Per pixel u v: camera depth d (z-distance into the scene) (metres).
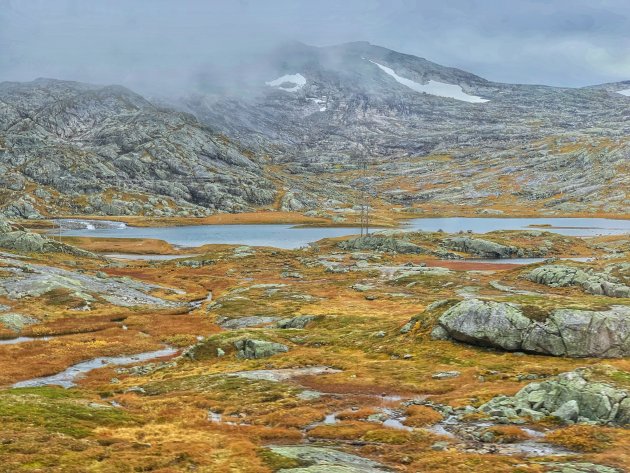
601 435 33.59
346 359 65.50
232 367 64.94
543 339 59.31
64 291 111.69
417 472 28.72
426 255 189.50
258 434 37.22
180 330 91.44
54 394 48.81
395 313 95.25
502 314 63.53
